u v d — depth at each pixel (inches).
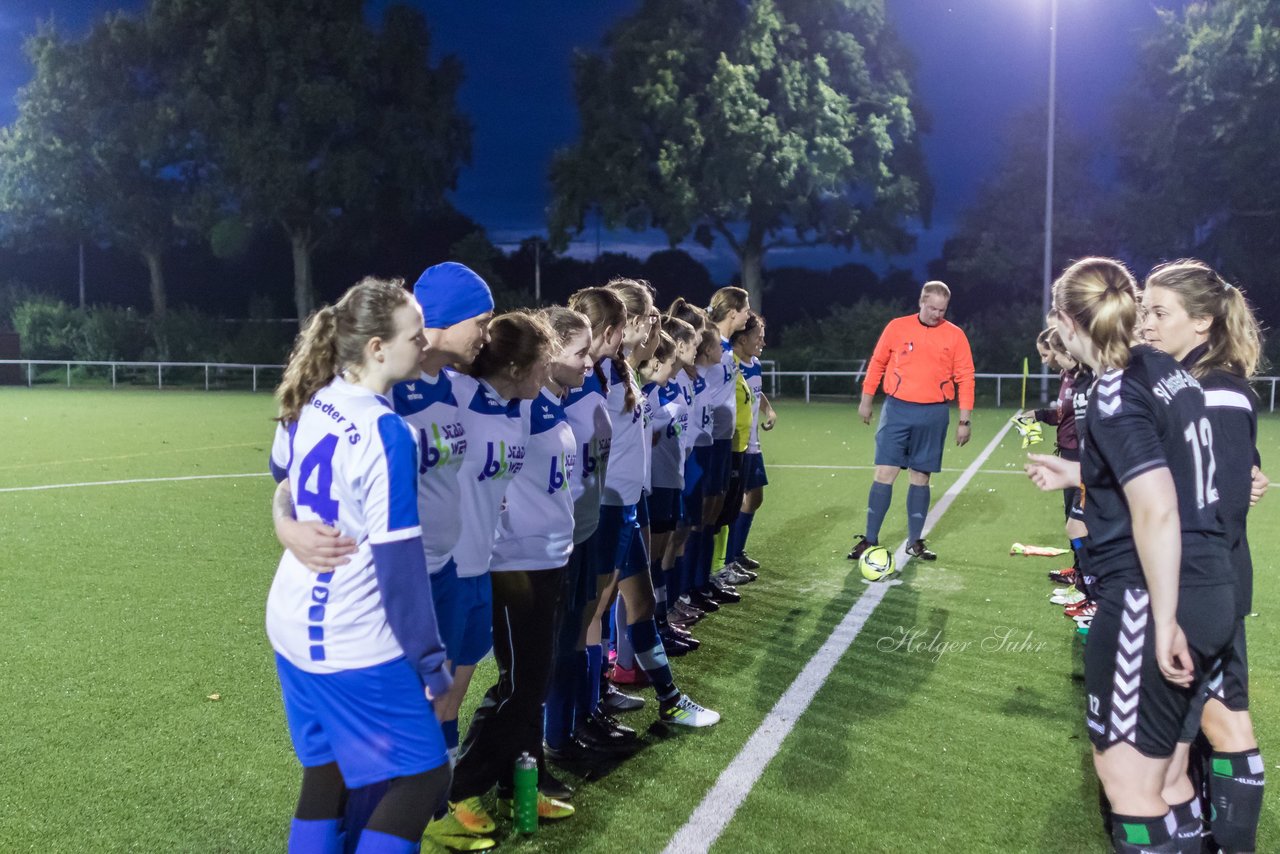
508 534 127.6
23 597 239.1
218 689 178.9
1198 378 113.4
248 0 1242.6
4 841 125.2
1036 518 362.0
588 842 128.0
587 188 1175.0
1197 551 99.1
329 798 97.7
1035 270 1311.5
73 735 158.1
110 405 847.7
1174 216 1156.5
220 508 361.1
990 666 198.5
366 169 1295.5
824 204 1186.6
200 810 134.2
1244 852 114.5
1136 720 99.2
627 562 160.4
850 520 359.3
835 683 188.4
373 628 91.6
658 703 178.7
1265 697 179.6
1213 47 1091.3
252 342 1197.1
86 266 1631.4
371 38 1293.1
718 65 1106.1
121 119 1337.4
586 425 141.4
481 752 129.4
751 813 136.0
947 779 146.6
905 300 1569.9
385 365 93.7
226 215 1346.0
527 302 1450.5
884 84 1194.0
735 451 254.7
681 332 195.6
